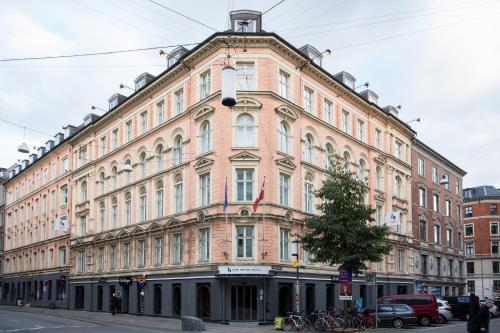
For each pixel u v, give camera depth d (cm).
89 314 3934
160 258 3597
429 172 5456
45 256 5631
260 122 3147
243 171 3127
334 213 2669
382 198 4375
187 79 3503
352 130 4091
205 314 3109
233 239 3036
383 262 4369
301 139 3431
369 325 3016
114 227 4231
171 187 3531
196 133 3341
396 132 4781
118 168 4253
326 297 3541
